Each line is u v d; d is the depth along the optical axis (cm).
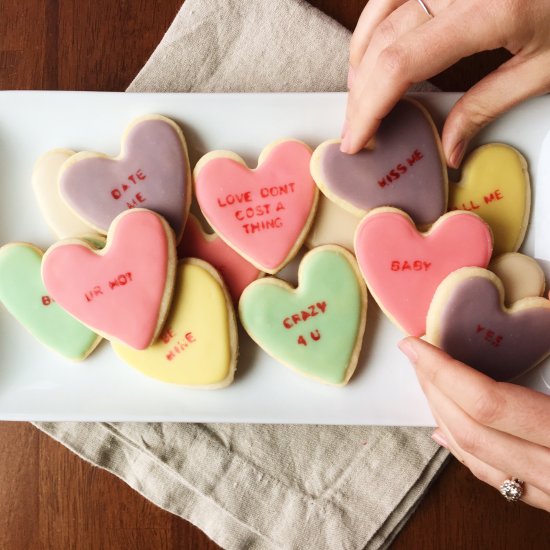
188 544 61
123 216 53
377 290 54
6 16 61
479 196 55
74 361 55
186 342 54
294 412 55
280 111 55
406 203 53
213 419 55
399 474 60
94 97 55
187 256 55
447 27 48
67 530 62
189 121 55
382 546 60
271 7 60
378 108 50
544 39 49
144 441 60
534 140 55
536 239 55
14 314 55
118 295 53
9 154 56
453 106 54
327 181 53
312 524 60
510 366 53
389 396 55
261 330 54
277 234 54
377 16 54
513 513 61
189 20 60
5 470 61
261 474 60
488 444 51
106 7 61
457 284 52
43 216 56
